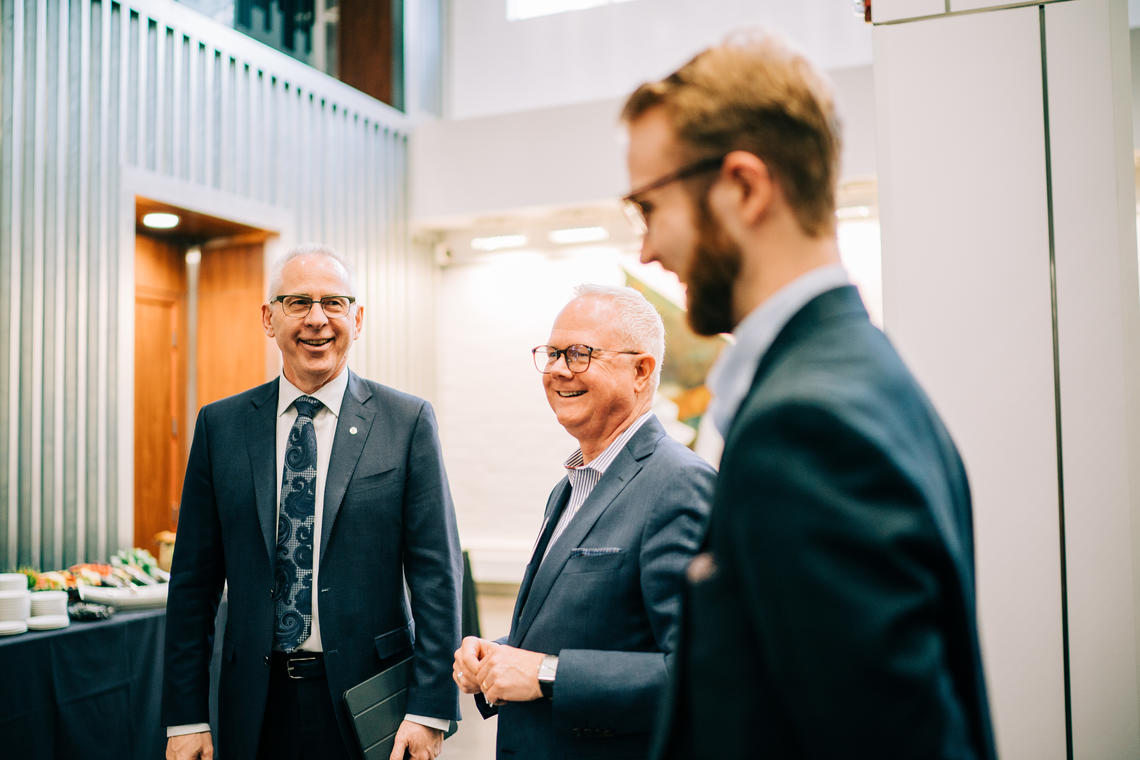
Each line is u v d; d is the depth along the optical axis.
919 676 0.45
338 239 6.19
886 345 0.59
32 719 2.77
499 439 7.09
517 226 7.05
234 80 5.37
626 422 1.55
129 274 4.55
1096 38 1.28
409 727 1.85
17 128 4.02
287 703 1.87
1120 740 1.22
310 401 2.02
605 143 6.34
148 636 3.27
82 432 4.27
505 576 6.82
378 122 6.60
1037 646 1.25
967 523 0.58
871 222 5.93
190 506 2.04
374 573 1.94
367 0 6.70
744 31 0.64
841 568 0.47
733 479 0.53
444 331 7.29
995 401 1.28
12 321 3.96
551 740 1.37
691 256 0.63
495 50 7.23
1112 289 1.25
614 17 6.88
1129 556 1.23
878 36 1.36
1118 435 1.24
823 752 0.47
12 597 2.86
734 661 0.52
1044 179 1.29
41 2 4.16
